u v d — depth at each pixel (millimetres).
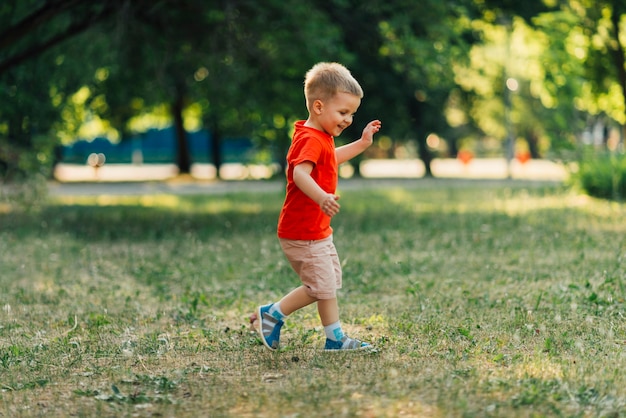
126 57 19422
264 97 18766
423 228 14641
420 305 7496
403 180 38125
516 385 4684
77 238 14164
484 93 41000
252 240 13266
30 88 18266
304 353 5719
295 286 8812
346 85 5613
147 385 4938
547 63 22391
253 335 6340
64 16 17484
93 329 6762
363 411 4277
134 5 16672
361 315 7121
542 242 11992
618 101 23984
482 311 7145
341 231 14297
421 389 4645
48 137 18078
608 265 9562
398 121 31375
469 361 5348
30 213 19328
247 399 4578
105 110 37750
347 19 17781
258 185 35500
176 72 20844
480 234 13359
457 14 17406
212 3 16625
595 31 21734
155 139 78000
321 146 5566
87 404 4629
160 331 6676
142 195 28266
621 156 21375
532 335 6109
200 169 54656
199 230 15000
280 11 16188
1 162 17656
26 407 4598
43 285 9211
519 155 48000
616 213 16797
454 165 61188
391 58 18922
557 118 23500
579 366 5070
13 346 5984
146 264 10711
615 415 4195
